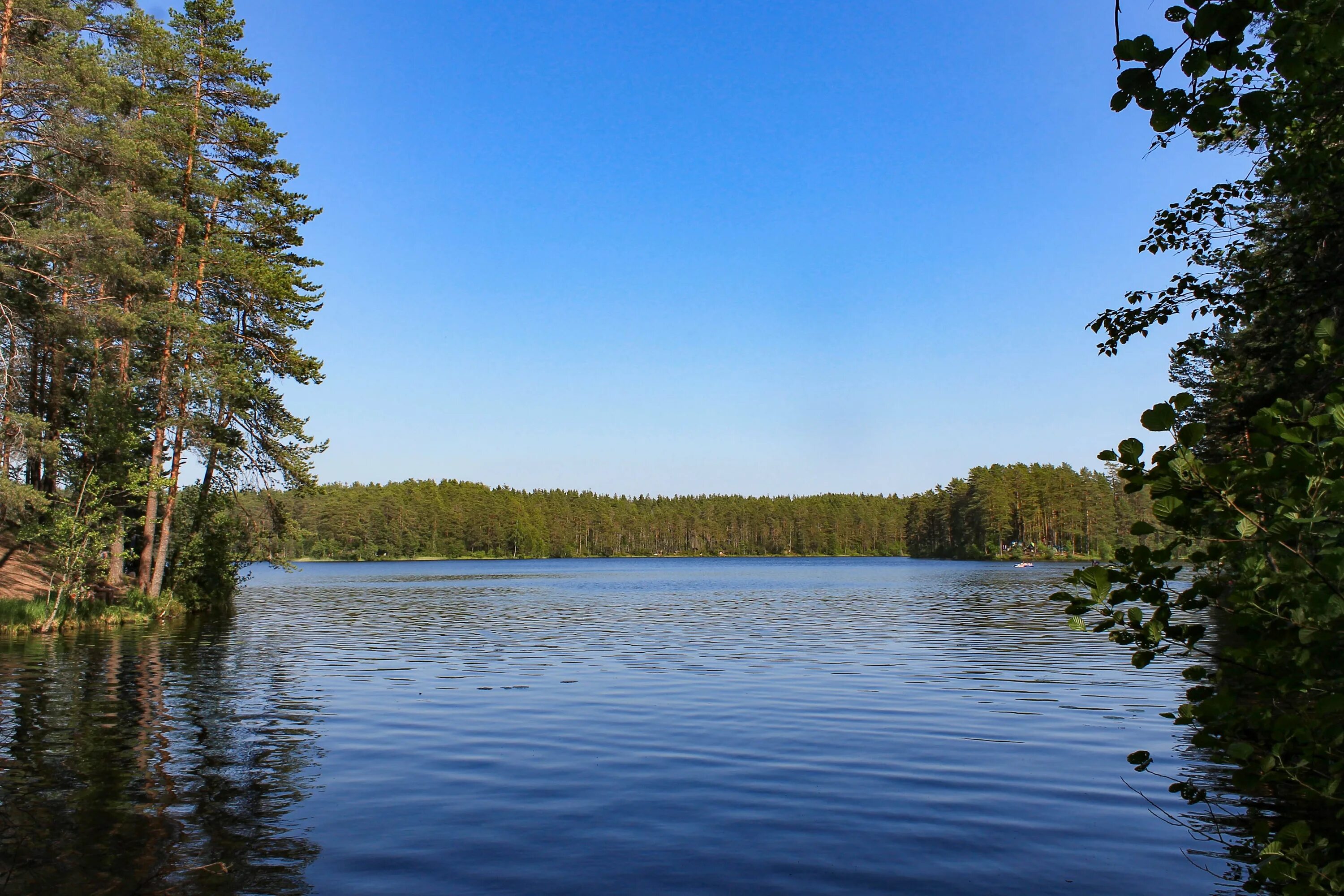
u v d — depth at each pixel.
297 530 32.66
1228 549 3.48
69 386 27.84
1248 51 3.41
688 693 14.01
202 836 6.79
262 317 30.12
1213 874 6.04
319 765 9.13
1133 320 7.85
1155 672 16.17
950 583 57.59
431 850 6.53
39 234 20.33
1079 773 8.81
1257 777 3.48
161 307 25.31
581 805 7.72
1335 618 3.16
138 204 22.84
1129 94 3.35
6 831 6.86
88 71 20.53
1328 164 5.79
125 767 8.93
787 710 12.41
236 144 29.36
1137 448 3.52
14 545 28.27
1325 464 3.13
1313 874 3.29
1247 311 7.47
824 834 6.93
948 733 10.80
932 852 6.53
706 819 7.33
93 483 24.30
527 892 5.73
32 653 18.92
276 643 21.92
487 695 13.77
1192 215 7.64
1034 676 15.76
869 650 20.28
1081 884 5.86
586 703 12.98
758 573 86.56
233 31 29.52
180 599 30.91
